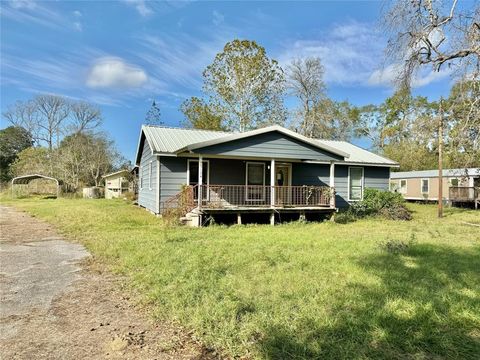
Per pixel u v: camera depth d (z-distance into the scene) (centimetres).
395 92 1002
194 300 410
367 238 937
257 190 1546
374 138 4381
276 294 431
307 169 1680
